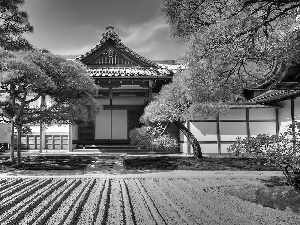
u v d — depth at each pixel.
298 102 16.50
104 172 12.24
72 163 14.75
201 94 8.23
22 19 15.53
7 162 14.30
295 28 6.43
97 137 22.50
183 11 6.80
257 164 13.71
